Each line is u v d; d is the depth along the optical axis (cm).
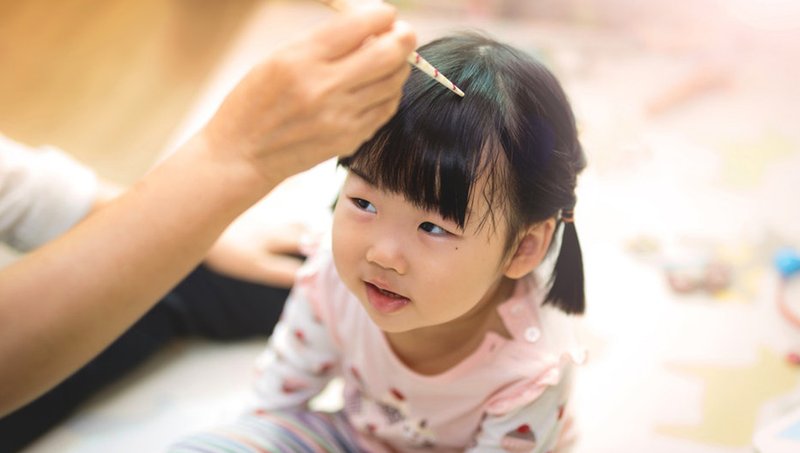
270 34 189
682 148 155
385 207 68
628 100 165
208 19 199
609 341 117
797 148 154
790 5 177
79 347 69
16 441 100
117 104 171
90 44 192
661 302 123
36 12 205
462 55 69
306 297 90
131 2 209
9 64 184
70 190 100
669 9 187
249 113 59
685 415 105
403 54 55
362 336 85
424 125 65
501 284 81
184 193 63
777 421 95
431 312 70
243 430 91
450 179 65
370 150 66
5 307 66
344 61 55
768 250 130
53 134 161
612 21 191
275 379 96
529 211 70
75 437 104
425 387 83
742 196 142
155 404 110
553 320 80
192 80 179
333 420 96
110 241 65
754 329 117
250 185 63
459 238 67
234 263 116
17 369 68
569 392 82
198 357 118
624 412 106
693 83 169
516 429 79
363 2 58
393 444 92
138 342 112
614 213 139
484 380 80
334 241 71
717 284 124
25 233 100
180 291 117
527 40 185
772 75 177
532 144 67
